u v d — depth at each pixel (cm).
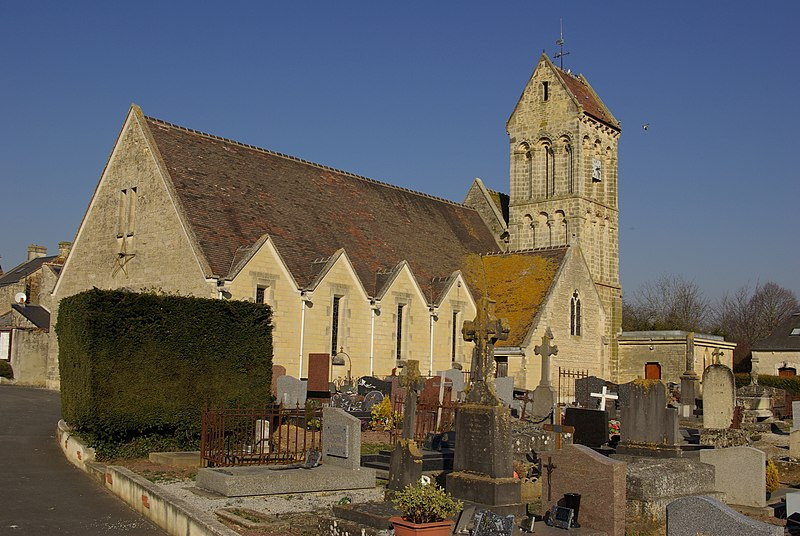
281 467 2105
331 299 3988
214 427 2309
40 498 1886
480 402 1764
